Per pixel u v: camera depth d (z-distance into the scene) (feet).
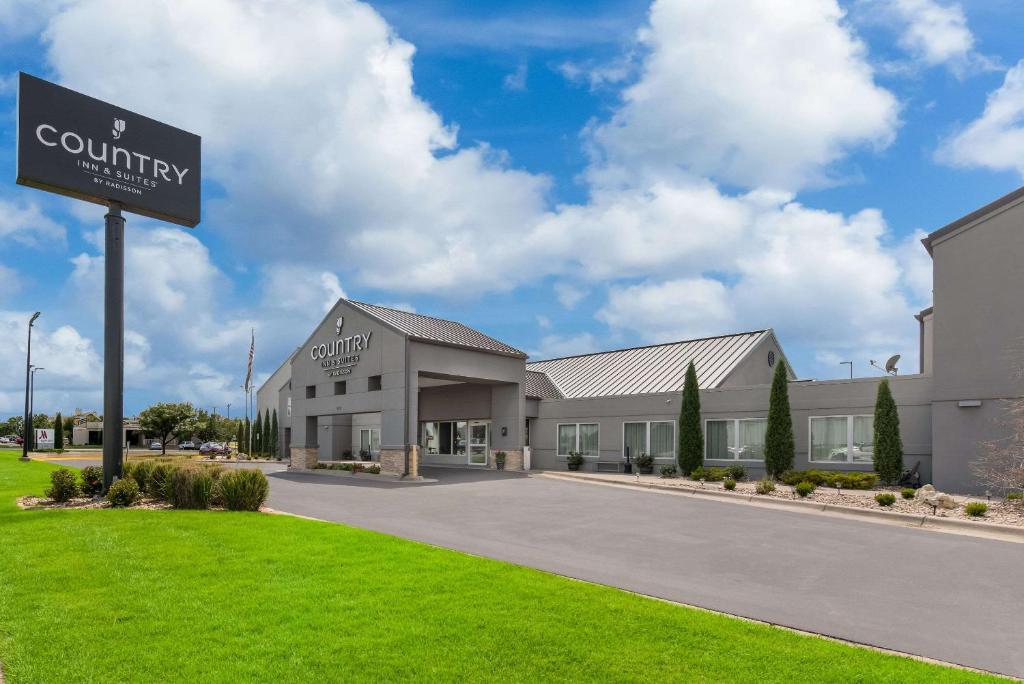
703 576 29.66
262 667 17.87
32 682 16.94
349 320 96.48
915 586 28.43
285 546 31.60
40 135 49.52
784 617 23.80
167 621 21.11
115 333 52.31
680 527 42.73
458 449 107.24
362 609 22.38
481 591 24.63
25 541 32.50
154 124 56.44
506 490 65.21
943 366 63.36
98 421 297.12
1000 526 42.16
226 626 20.71
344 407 95.71
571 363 124.88
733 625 21.90
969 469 60.90
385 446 84.48
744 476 77.20
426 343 85.92
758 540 38.50
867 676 17.88
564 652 19.13
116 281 52.95
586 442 98.37
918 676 17.94
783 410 75.66
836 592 27.30
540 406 105.09
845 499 55.31
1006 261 60.23
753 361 99.14
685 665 18.42
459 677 17.51
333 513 47.37
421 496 59.57
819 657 19.19
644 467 89.56
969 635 22.21
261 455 167.53
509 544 36.22
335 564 28.22
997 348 60.08
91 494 51.39
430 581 25.77
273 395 168.25
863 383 72.28
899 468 66.39
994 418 59.72
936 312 64.39
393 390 84.69
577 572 29.78
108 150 53.11
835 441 73.97
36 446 225.15
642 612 22.68
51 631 20.18
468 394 104.83
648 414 91.25
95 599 23.21
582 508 51.29
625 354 118.52
